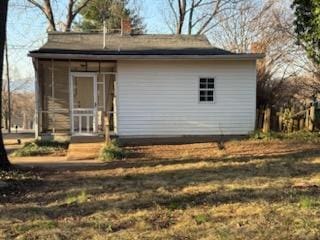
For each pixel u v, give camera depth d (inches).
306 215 268.4
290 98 909.2
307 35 648.4
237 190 346.9
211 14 1336.1
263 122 738.8
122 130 716.7
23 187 381.7
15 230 257.3
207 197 326.6
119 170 464.4
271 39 1120.8
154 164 498.3
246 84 737.0
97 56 685.3
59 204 320.5
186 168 464.8
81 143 641.0
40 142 668.1
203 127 732.7
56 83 768.9
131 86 717.3
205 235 238.7
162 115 724.7
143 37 878.4
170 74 722.8
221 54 719.7
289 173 418.3
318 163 472.7
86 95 765.3
